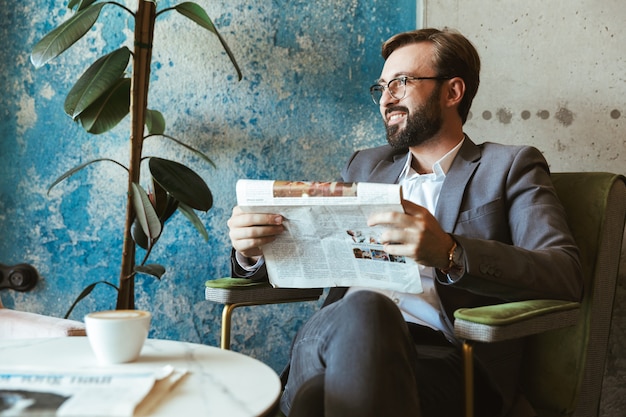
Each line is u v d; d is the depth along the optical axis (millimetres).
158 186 2004
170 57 2191
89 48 2203
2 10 2211
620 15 2041
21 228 2221
